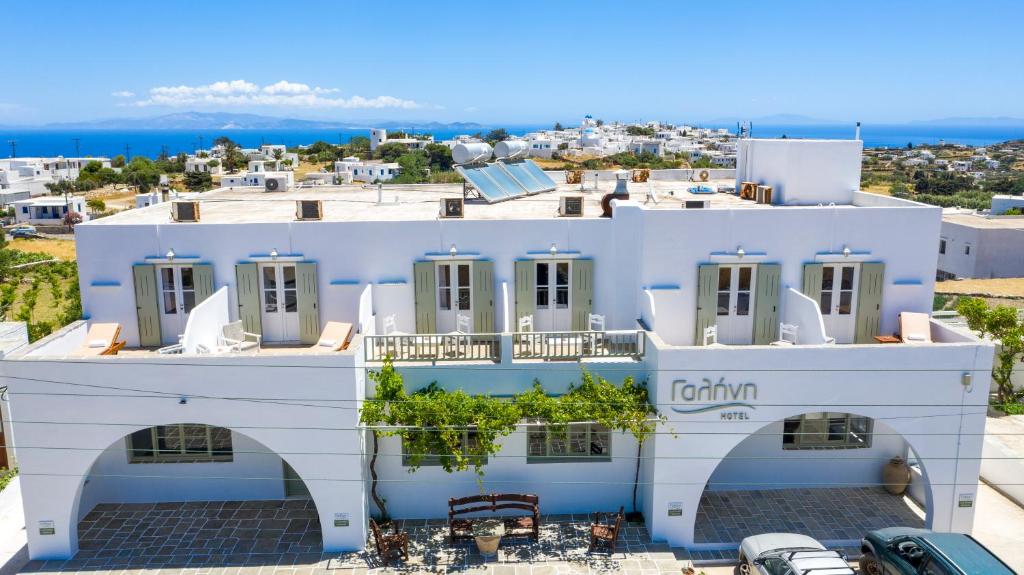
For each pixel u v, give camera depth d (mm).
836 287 18531
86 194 142000
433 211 22266
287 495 18375
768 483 18812
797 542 15242
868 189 128250
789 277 18250
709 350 15578
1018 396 25094
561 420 15797
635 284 18484
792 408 15938
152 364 15258
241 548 16266
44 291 57938
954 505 16562
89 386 15305
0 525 17797
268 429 15664
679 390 15766
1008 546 16578
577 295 18641
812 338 16938
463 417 15672
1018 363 25734
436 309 18500
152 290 17984
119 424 15500
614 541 16062
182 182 154500
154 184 148500
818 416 18531
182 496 18297
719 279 18266
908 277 18469
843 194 22188
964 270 48844
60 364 15188
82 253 17828
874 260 18312
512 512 17625
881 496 18531
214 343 17312
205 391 15438
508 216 20453
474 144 24422
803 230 18016
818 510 17875
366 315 17656
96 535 16750
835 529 17078
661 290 17984
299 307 18234
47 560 15898
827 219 18031
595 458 17469
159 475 18141
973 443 16250
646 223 17734
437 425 15719
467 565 15609
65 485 15719
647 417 16156
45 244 87500
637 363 16781
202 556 15977
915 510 17875
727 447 16078
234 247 18000
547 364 16672
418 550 16203
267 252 18031
